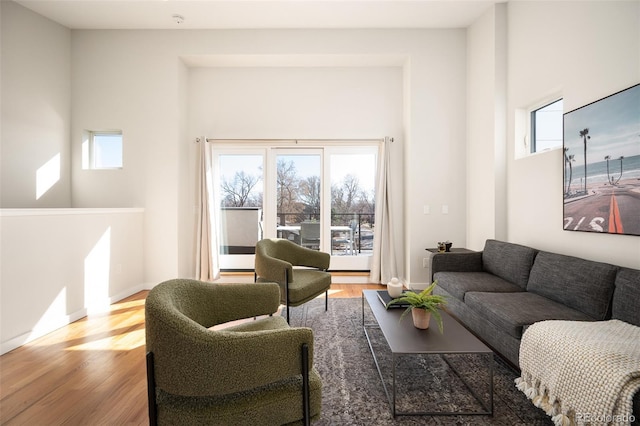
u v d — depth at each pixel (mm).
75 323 2818
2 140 3260
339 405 1644
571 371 1339
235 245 4402
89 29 3926
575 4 2379
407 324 1875
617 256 2029
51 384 1853
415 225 3945
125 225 3596
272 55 3938
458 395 1722
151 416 1071
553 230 2611
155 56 3932
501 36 3301
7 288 2297
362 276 4281
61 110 3826
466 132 3912
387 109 4277
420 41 3912
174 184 3945
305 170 4379
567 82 2463
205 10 3523
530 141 3078
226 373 1039
